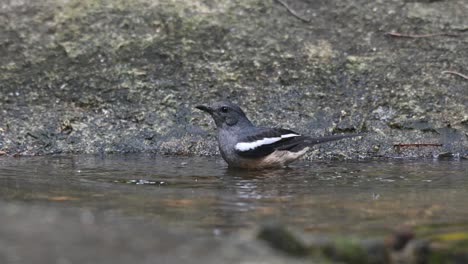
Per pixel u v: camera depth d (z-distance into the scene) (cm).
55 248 718
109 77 1523
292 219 941
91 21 1620
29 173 1220
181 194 1090
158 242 756
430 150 1395
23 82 1509
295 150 1340
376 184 1170
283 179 1223
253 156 1312
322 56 1561
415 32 1619
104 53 1564
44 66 1539
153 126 1442
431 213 977
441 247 811
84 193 1076
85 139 1413
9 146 1382
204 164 1342
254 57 1560
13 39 1586
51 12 1639
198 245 755
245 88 1506
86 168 1267
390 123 1438
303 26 1633
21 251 707
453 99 1477
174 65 1545
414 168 1294
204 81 1517
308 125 1437
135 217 921
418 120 1440
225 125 1354
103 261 690
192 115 1462
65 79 1518
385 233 869
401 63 1548
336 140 1369
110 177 1202
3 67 1532
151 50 1569
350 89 1497
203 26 1616
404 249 784
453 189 1133
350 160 1380
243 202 1041
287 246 765
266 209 998
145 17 1630
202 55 1563
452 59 1555
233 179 1221
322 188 1144
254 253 742
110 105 1477
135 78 1521
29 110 1456
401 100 1474
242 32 1609
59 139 1409
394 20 1645
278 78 1520
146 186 1144
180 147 1415
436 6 1686
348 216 956
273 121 1445
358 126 1432
